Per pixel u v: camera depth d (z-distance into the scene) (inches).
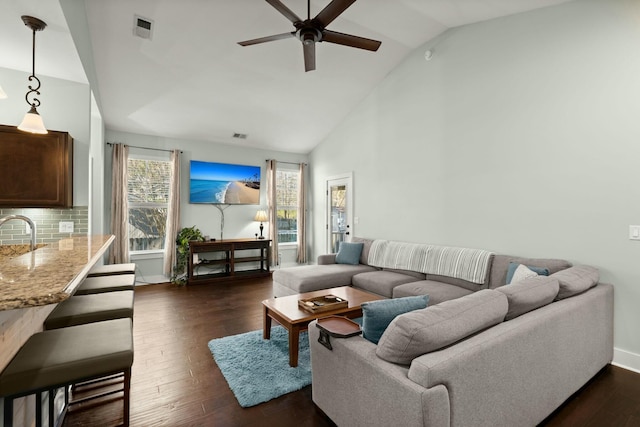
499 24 134.0
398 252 167.6
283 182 267.6
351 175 218.4
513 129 129.2
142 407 79.0
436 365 49.4
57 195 113.3
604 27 104.7
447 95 154.6
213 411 77.6
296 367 97.7
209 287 200.4
